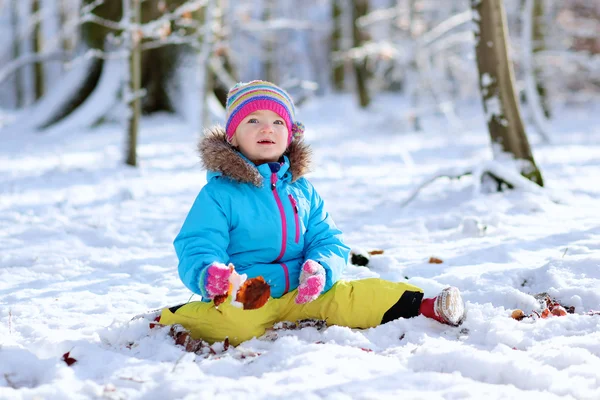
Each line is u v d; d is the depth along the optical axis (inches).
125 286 159.6
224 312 112.5
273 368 95.7
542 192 251.3
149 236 221.5
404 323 116.8
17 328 124.0
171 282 163.5
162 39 395.5
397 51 740.0
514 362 93.4
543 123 536.1
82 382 90.4
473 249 180.1
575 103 955.3
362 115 856.3
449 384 87.7
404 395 83.4
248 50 1151.0
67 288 158.6
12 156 466.6
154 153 471.5
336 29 1091.3
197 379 89.7
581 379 89.2
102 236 216.5
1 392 85.6
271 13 1119.0
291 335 114.6
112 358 101.7
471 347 104.9
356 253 168.1
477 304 125.5
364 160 446.6
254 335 114.4
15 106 1419.8
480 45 270.4
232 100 132.2
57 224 234.5
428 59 717.3
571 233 192.4
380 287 120.3
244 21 689.6
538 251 175.3
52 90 682.2
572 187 285.1
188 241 117.0
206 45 475.5
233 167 122.4
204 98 476.7
